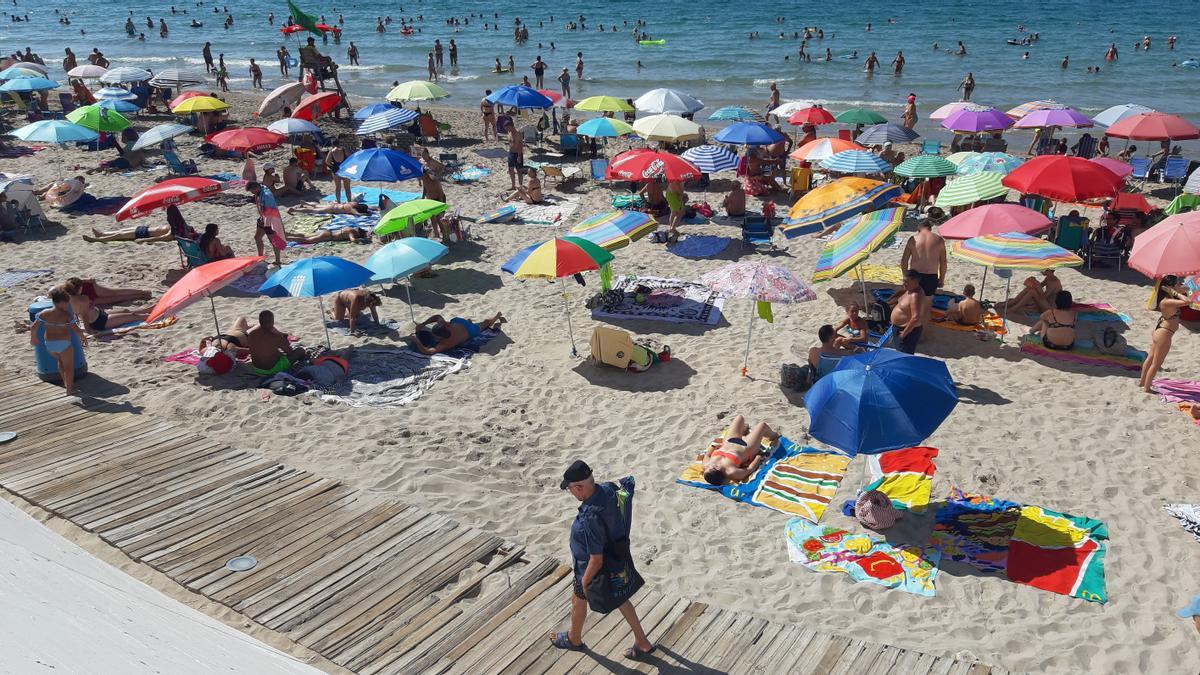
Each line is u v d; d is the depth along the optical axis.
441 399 10.59
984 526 7.96
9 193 16.77
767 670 5.96
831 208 14.30
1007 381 10.98
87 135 19.16
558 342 12.34
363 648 6.07
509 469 9.08
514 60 52.25
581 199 19.94
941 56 51.50
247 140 20.28
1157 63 47.84
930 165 17.70
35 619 3.36
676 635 6.29
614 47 57.06
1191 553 7.57
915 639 6.59
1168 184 21.73
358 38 65.06
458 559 7.15
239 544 7.26
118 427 9.33
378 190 20.44
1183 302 10.09
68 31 77.19
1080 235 15.33
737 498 8.53
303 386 10.63
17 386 10.38
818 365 10.69
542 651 6.10
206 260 14.56
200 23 76.06
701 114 35.47
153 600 5.34
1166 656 6.40
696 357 11.80
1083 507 8.30
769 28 66.56
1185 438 9.52
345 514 7.78
